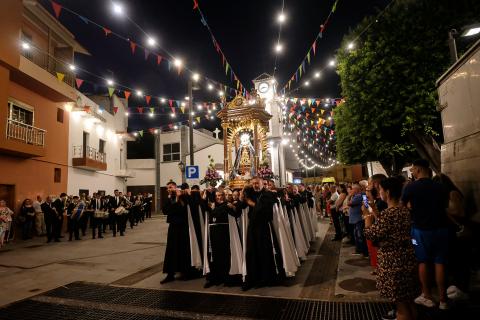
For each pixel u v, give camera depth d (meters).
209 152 29.20
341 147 13.30
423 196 4.14
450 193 4.21
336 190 11.29
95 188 22.31
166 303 5.18
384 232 3.31
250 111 12.34
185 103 18.30
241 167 12.44
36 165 15.80
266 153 12.85
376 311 4.43
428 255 4.12
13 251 10.74
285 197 7.69
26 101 15.23
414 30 8.14
